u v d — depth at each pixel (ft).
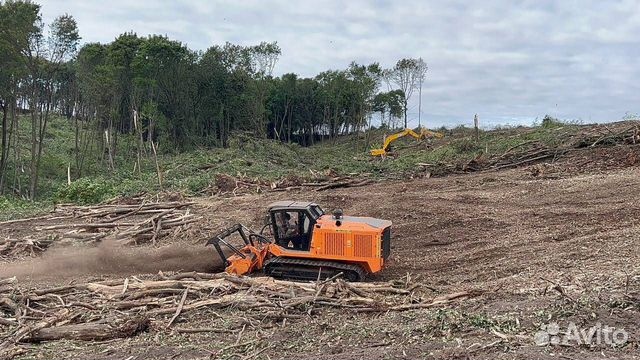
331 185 69.31
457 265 37.14
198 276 33.09
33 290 31.65
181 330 24.88
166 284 30.99
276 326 25.00
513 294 26.63
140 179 88.33
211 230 50.90
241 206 59.88
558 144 73.56
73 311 28.02
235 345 22.18
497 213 49.60
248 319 25.76
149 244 48.21
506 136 93.15
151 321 26.09
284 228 34.60
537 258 35.81
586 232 40.88
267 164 98.99
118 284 32.86
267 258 35.22
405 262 38.81
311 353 20.95
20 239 47.62
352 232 32.86
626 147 67.62
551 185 57.62
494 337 20.20
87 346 23.86
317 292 28.25
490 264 36.11
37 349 23.47
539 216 47.06
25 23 94.79
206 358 21.01
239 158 100.48
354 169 80.59
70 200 70.54
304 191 67.92
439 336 21.12
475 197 55.88
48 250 45.83
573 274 29.86
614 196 50.80
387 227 34.37
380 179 71.67
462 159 77.05
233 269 34.71
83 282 35.73
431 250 41.45
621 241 36.68
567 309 22.31
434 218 49.80
